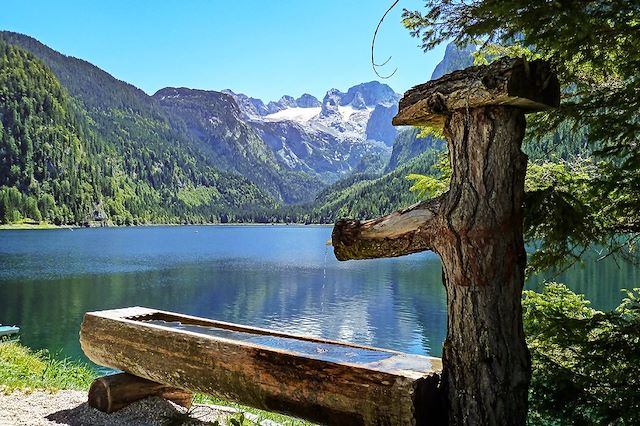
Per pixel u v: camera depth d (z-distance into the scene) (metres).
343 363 2.76
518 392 2.46
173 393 4.39
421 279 31.17
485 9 2.61
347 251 2.99
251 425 3.62
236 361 3.21
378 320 19.03
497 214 2.48
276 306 22.61
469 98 2.49
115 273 35.59
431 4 2.84
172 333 3.61
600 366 2.75
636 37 2.72
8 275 33.44
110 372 9.09
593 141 3.08
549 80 2.48
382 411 2.58
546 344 3.05
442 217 2.59
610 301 15.24
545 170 3.36
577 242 3.06
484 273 2.46
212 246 68.19
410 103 2.80
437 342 15.57
